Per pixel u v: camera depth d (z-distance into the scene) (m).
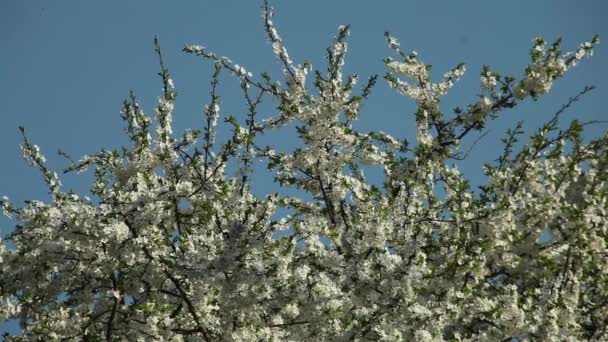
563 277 13.67
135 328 12.09
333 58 13.66
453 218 13.51
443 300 13.16
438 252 13.74
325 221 13.59
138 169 12.84
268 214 13.32
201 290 12.37
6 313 12.12
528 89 12.93
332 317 12.57
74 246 12.00
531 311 12.89
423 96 13.79
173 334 12.42
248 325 12.66
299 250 13.73
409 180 13.32
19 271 12.08
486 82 13.20
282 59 13.76
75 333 12.65
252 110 13.62
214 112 13.30
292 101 13.74
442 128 13.42
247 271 11.38
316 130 13.42
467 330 13.68
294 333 12.87
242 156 13.42
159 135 13.20
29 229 12.35
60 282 12.24
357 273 11.98
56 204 13.04
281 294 12.52
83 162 13.41
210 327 12.53
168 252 11.98
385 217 12.45
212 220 13.65
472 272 13.57
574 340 12.76
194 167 13.24
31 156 13.20
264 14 13.68
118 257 11.66
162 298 12.51
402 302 12.00
